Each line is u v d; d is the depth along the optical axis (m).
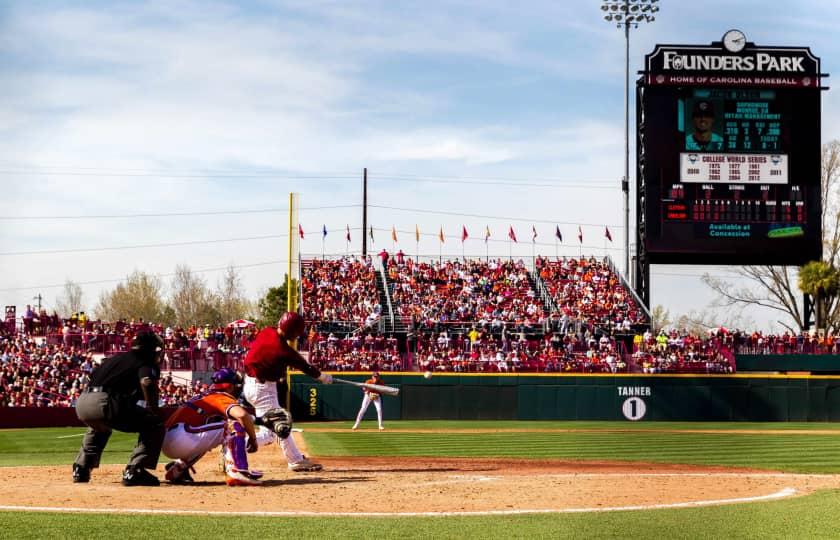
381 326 45.62
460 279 49.94
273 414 12.31
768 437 27.11
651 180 44.34
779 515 8.50
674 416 41.31
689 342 45.56
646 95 44.38
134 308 86.88
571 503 9.41
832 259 57.97
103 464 14.21
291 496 9.76
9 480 11.22
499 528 7.52
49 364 36.66
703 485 11.58
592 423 38.09
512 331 46.34
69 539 6.74
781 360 45.28
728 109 44.22
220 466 12.80
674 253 44.38
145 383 10.34
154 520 7.70
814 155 44.19
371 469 13.63
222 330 47.94
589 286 49.22
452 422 38.34
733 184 44.19
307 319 46.09
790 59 44.22
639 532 7.38
